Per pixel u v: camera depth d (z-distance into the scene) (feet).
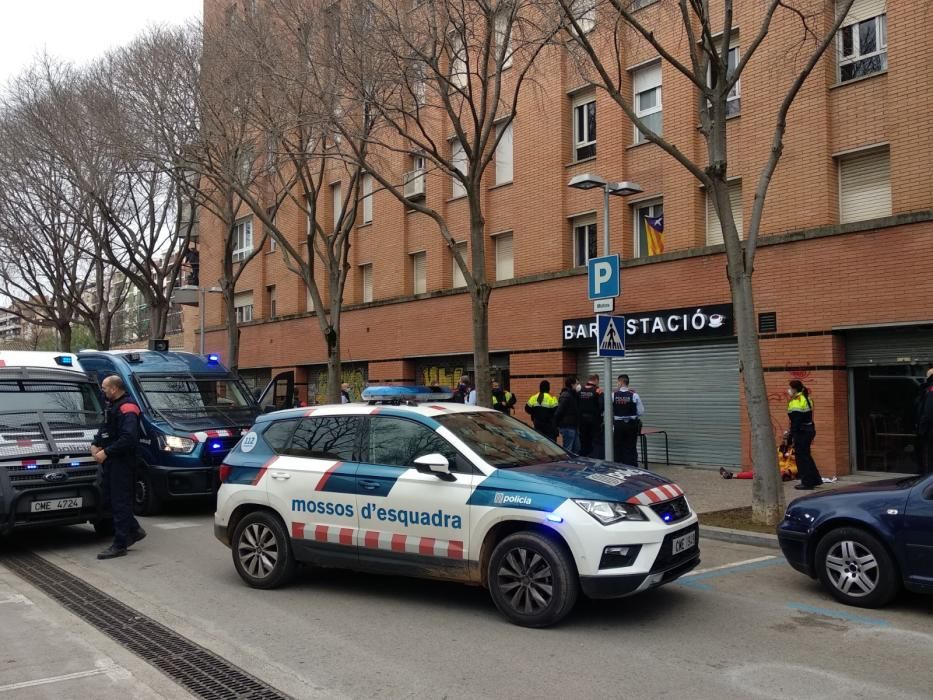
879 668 15.44
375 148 60.34
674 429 49.98
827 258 41.73
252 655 16.58
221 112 52.11
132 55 54.65
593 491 17.99
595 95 55.57
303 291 84.38
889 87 40.45
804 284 42.63
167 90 53.01
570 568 17.70
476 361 40.42
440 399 26.27
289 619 19.26
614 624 18.42
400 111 43.62
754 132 45.93
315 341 81.00
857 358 41.63
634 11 42.60
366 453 21.09
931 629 17.93
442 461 18.95
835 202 42.80
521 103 59.62
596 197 54.90
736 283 30.89
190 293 89.61
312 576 23.70
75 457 28.35
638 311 50.93
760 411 30.30
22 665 15.98
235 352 64.54
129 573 24.59
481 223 40.91
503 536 18.93
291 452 22.56
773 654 16.30
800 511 21.08
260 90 49.42
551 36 37.37
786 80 44.29
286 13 45.85
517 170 60.13
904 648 16.63
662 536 17.87
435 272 67.21
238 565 22.71
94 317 86.12
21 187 69.15
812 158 43.16
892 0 40.45
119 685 14.82
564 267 56.75
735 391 46.62
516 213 60.23
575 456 21.99
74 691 14.52
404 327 70.03
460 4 40.52
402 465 20.34
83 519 28.30
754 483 30.37
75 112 60.70
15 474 26.63
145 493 36.24
